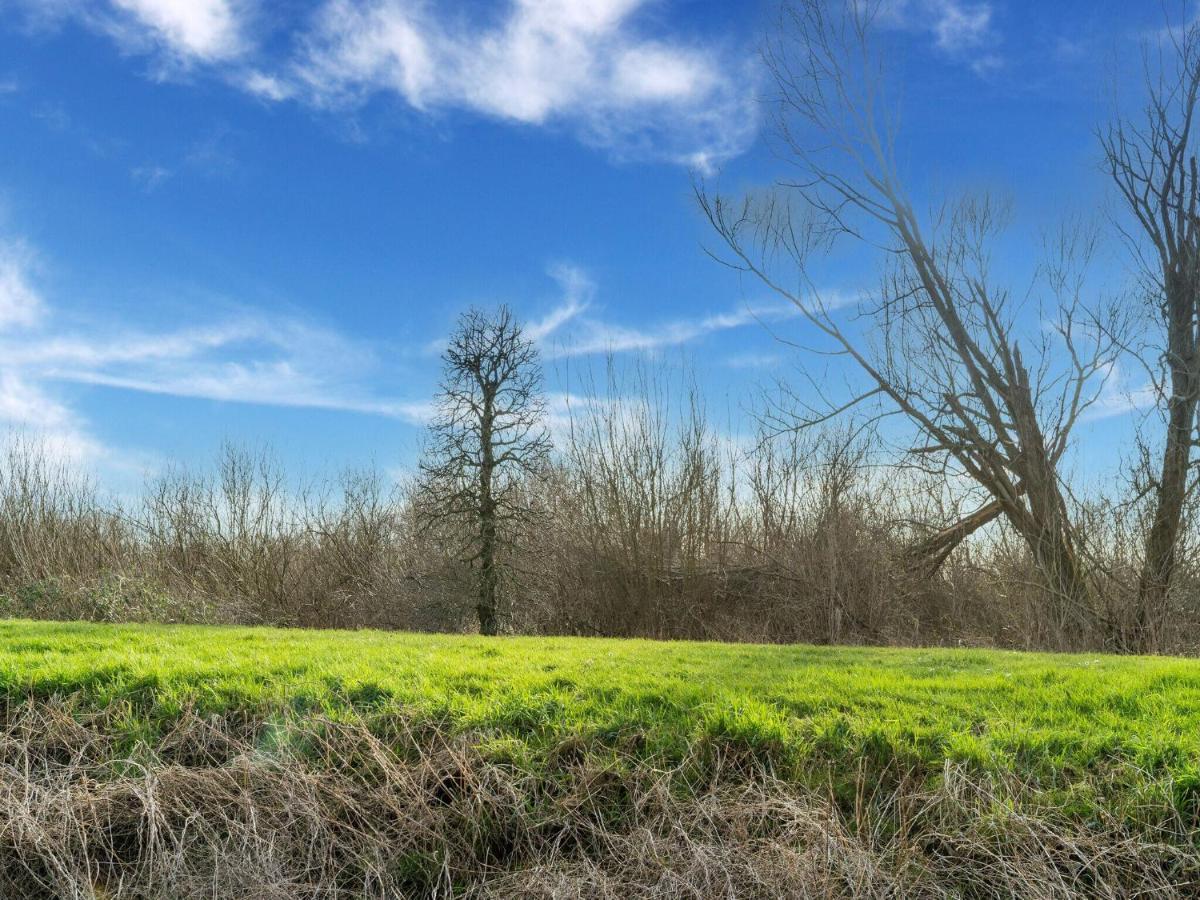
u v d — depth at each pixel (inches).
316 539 836.0
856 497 727.1
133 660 302.0
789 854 201.8
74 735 253.0
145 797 225.6
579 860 213.0
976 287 643.5
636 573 724.7
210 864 215.0
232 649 342.3
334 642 374.0
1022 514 637.9
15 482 772.6
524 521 627.2
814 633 673.6
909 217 651.5
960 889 198.8
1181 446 605.6
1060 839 200.8
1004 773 219.8
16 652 329.4
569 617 729.6
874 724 237.9
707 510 746.8
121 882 213.2
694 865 203.6
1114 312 636.7
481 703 260.7
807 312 679.1
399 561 791.7
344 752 242.1
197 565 808.9
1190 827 204.4
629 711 253.4
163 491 836.0
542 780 229.8
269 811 224.8
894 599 673.0
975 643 659.4
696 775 228.5
